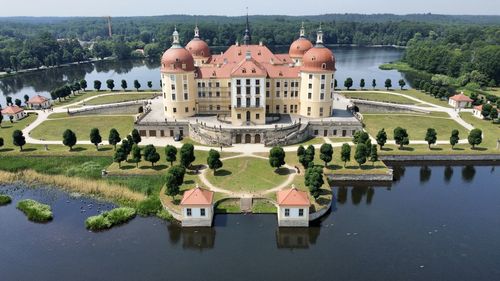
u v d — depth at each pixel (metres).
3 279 70.38
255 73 137.38
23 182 112.25
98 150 131.12
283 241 83.38
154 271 72.94
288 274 71.88
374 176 112.69
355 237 84.06
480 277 70.69
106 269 73.38
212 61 176.38
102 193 104.31
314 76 148.50
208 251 79.75
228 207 95.88
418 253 77.88
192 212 87.75
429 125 157.88
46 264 74.88
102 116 174.12
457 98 184.88
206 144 136.88
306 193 97.56
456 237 83.31
